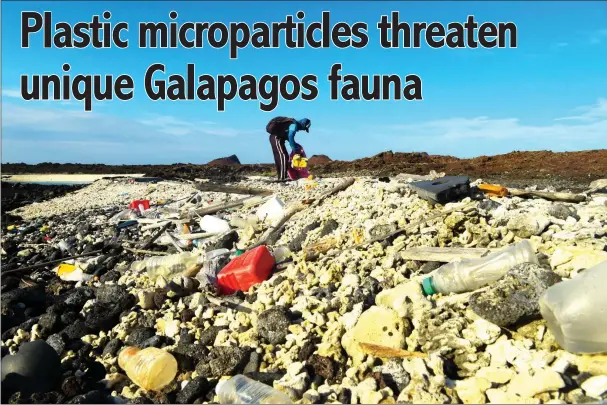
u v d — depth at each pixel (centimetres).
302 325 246
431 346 213
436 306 231
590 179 933
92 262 461
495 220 312
